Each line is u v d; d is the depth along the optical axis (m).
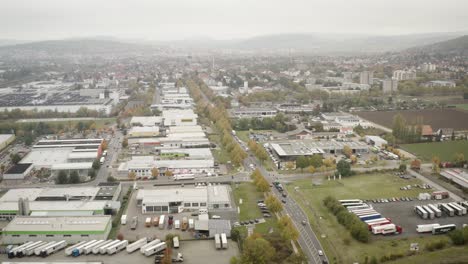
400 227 140.25
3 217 153.50
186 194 168.00
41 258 123.69
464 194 175.62
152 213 158.38
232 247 130.25
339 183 190.75
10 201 161.25
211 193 170.88
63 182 193.25
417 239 135.00
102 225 137.75
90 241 132.62
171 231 142.62
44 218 142.75
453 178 189.50
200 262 120.88
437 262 119.44
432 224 143.25
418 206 157.00
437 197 170.25
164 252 122.75
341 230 141.75
